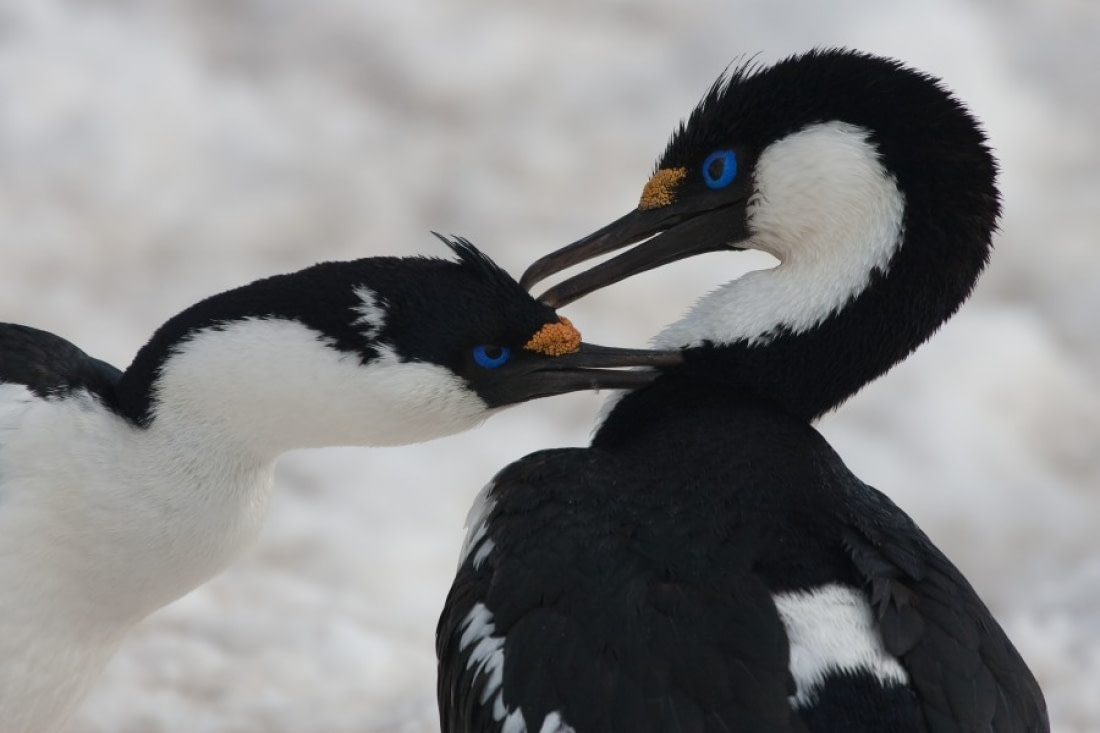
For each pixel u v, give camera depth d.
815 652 6.77
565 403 15.79
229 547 8.90
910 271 8.53
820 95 8.65
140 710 11.21
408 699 11.40
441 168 19.03
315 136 19.28
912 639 6.90
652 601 6.90
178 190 18.19
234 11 21.06
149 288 16.86
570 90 20.30
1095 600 12.84
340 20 20.98
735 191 9.02
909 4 20.42
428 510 14.24
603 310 16.78
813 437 8.12
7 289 16.53
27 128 18.56
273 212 18.06
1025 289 17.55
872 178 8.52
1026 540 14.35
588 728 6.58
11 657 8.52
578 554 7.17
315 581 13.15
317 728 11.11
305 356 8.46
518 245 17.72
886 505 7.95
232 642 12.06
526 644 6.90
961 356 16.20
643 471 7.71
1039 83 20.38
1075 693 11.59
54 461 8.48
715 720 6.49
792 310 8.66
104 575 8.69
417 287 8.55
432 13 21.25
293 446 8.79
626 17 21.42
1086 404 15.98
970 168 8.48
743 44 20.30
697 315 8.90
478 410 8.73
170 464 8.64
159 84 19.41
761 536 7.26
